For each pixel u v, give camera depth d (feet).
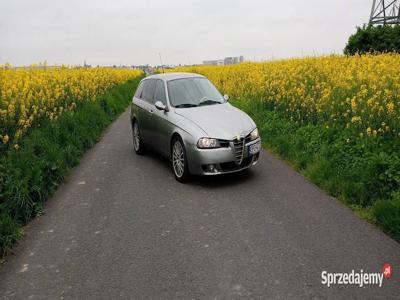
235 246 12.25
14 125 22.40
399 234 12.17
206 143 17.79
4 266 12.00
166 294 9.86
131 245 12.76
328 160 19.33
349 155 18.35
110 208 16.24
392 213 13.12
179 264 11.34
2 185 15.79
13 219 14.89
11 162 17.52
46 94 31.40
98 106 39.73
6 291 10.56
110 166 23.06
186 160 18.66
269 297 9.48
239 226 13.74
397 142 17.51
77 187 19.27
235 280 10.31
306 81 34.65
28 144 20.62
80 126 28.84
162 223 14.40
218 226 13.84
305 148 22.15
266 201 16.05
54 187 19.01
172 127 19.81
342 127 22.40
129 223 14.58
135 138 26.35
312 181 18.29
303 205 15.40
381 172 15.62
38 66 45.47
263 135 27.30
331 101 26.66
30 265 11.93
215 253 11.87
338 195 16.14
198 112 19.97
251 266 10.98
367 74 33.04
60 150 22.58
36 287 10.66
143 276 10.80
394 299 9.25
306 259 11.21
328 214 14.39
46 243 13.35
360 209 14.67
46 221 15.30
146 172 21.53
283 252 11.69
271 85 36.94
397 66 38.01
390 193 14.57
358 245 11.91
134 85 89.10
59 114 28.55
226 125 18.65
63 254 12.48
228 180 19.27
